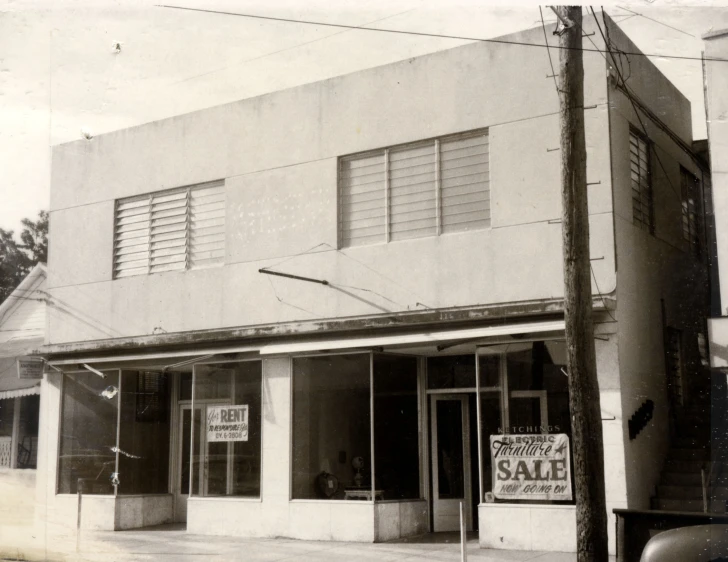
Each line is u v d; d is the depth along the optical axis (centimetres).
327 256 1430
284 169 1504
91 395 1673
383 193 1402
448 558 1116
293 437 1400
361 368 1355
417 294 1336
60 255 1781
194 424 1523
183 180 1633
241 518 1423
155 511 1611
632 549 779
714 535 702
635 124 1316
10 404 1762
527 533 1170
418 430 1374
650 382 1251
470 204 1321
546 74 1272
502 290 1265
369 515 1288
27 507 1612
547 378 1200
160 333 1612
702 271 1485
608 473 1131
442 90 1359
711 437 1261
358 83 1441
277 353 1433
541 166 1259
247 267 1520
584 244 965
